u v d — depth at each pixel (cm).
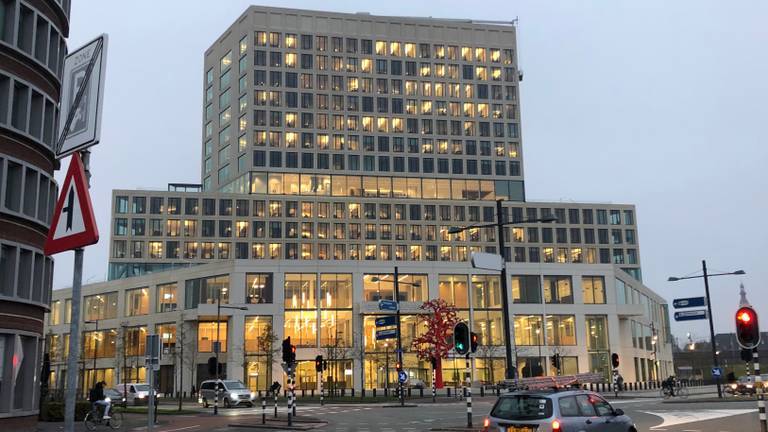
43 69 3098
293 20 12912
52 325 9938
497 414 1434
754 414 2898
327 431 2697
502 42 13888
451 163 13200
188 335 8006
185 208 12319
